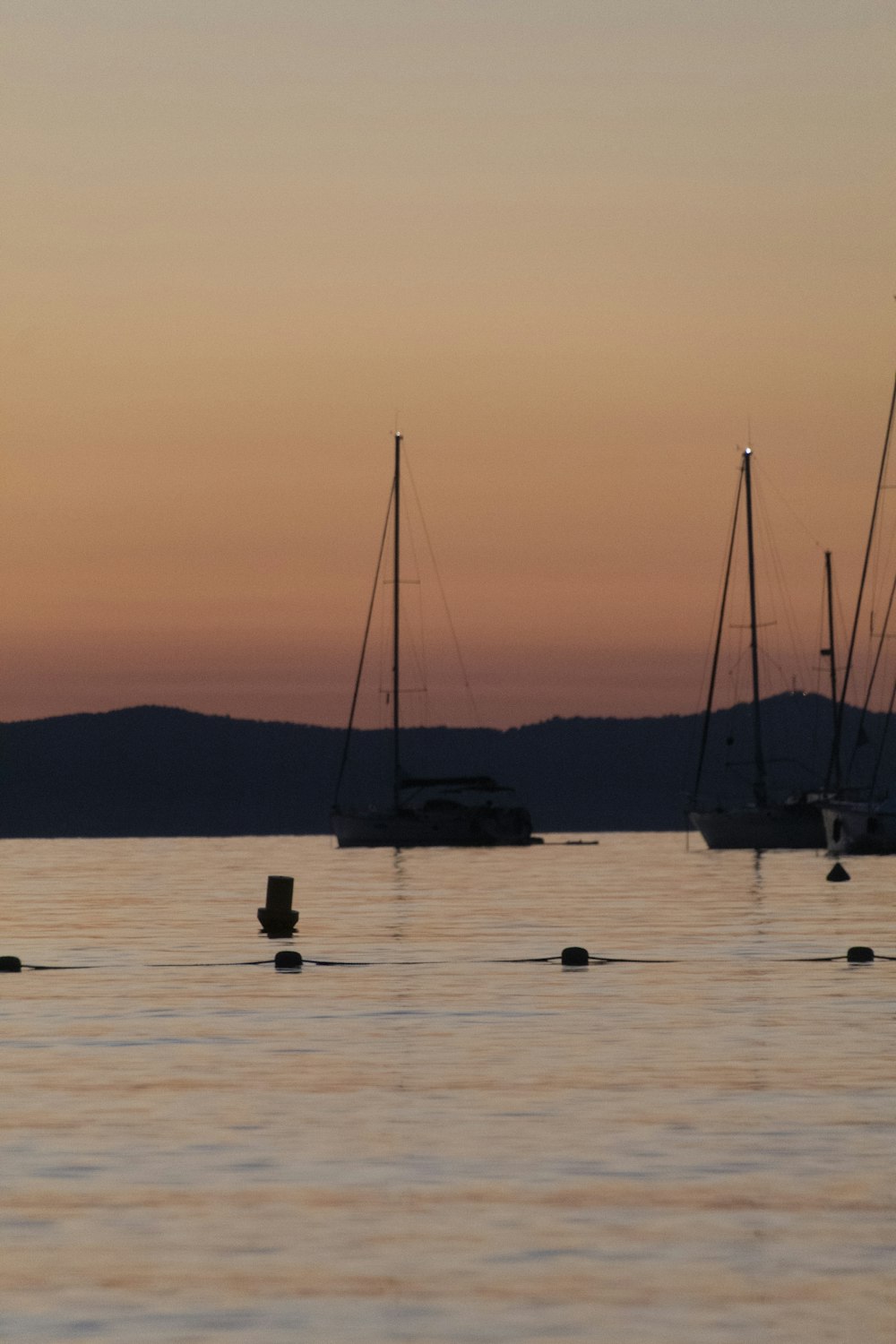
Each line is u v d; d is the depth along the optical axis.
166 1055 67.75
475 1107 56.47
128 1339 34.69
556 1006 82.50
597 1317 35.81
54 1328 35.34
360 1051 68.44
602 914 152.88
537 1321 35.62
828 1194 45.19
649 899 177.75
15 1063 65.75
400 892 195.62
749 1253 40.16
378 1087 60.16
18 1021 77.62
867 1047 68.81
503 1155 49.72
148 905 173.62
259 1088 60.09
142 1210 43.94
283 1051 68.50
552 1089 59.69
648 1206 44.16
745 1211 43.59
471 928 134.88
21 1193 45.62
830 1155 49.56
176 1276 38.72
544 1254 40.12
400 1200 44.91
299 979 95.50
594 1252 40.28
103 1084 60.88
